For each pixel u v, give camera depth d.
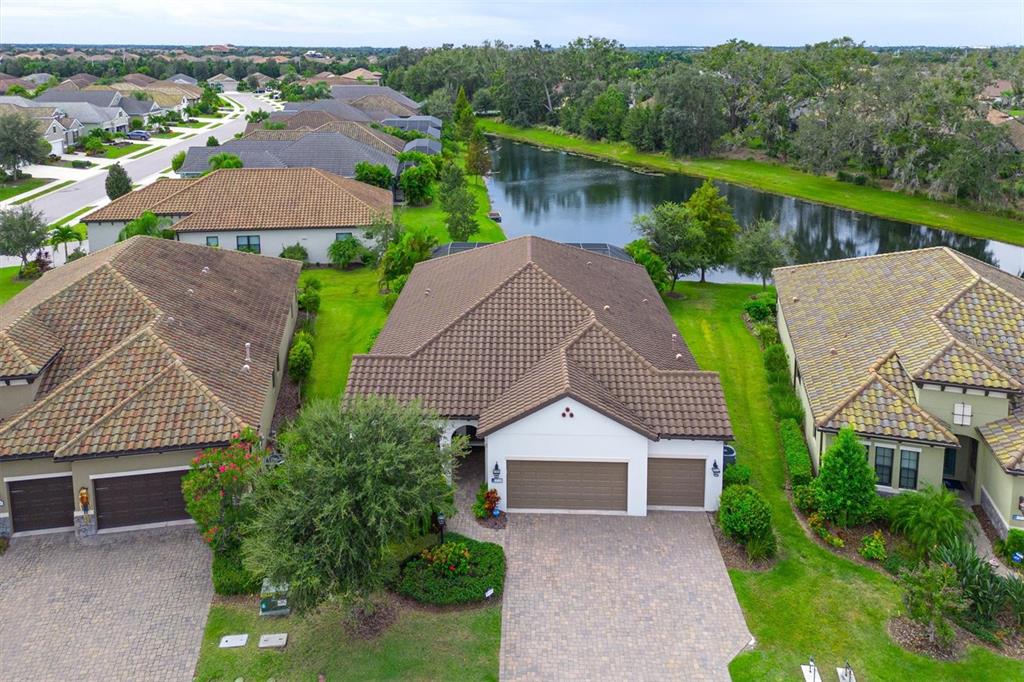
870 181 97.62
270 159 80.75
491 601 22.73
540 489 27.03
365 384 28.72
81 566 24.30
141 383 27.02
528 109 152.62
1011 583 21.95
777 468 30.08
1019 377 27.38
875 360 29.64
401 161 89.62
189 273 37.00
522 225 78.25
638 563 24.47
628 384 28.39
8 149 91.06
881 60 116.69
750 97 119.56
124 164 105.75
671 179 104.69
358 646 20.98
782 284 41.28
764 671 20.28
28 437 25.14
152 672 20.14
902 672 20.23
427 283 41.09
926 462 26.77
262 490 21.19
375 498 19.88
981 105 91.31
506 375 29.19
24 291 38.94
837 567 24.33
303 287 50.31
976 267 35.06
